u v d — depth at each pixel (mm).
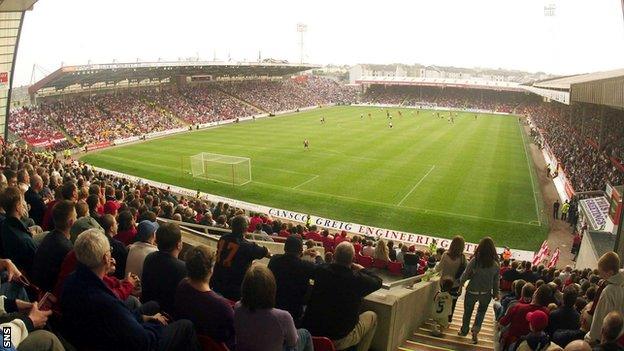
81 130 58156
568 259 26266
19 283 4906
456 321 11656
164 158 48906
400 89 128125
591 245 21484
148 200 16906
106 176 29953
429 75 172625
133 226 8469
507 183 40125
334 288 5312
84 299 3828
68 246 5422
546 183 40812
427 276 10406
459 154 51844
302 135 64250
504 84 113688
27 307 4121
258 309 4230
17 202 5941
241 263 6371
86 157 49594
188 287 4500
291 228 19453
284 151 52750
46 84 60750
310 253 9883
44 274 5301
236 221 6633
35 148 50406
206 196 36188
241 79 105312
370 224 30812
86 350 3928
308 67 111875
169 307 5168
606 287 5809
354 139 61062
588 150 45531
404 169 44562
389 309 6520
